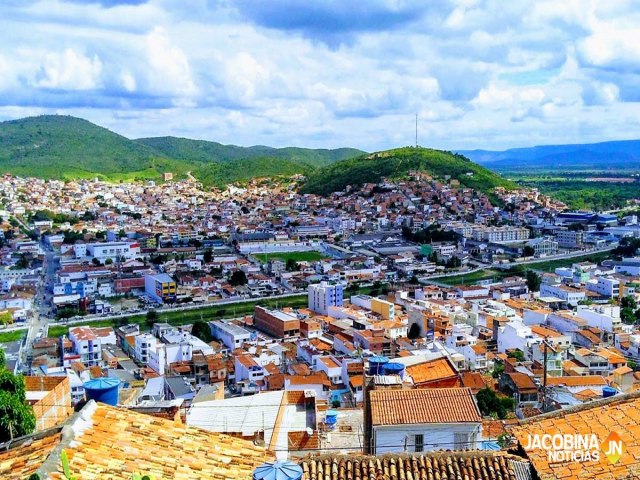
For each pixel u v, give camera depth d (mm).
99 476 16125
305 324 136000
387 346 112062
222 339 139000
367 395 32125
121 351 128250
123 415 19719
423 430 28703
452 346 105938
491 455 19234
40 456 16703
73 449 17000
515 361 94375
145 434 18844
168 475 17000
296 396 44188
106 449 17562
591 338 109125
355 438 36938
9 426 30406
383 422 28781
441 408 29578
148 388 87875
